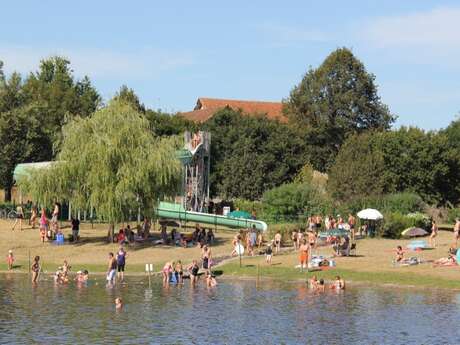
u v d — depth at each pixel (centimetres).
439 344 4278
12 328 4556
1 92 11231
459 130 12975
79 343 4209
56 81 14788
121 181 7788
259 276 6719
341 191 10594
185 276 6731
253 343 4275
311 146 13900
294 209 9962
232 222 9506
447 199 11744
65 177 7938
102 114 8125
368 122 15288
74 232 8181
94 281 6506
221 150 13475
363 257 7494
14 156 10731
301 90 15388
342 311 5184
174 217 9731
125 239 8038
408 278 6462
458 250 7119
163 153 8044
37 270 6494
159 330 4553
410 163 11288
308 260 7025
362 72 15200
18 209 8900
